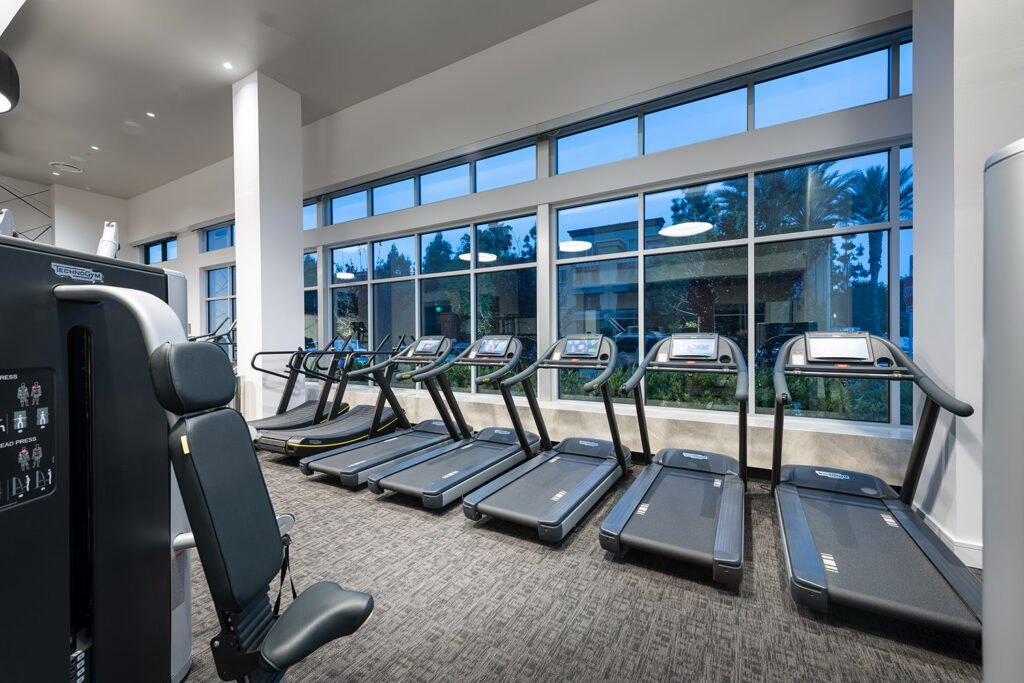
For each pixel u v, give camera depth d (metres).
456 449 4.14
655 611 2.04
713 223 4.25
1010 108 2.20
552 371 5.07
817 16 3.54
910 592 1.86
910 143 3.48
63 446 1.10
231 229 8.64
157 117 6.59
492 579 2.32
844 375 2.71
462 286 5.85
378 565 2.46
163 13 4.52
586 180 4.63
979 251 2.29
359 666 1.71
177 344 1.05
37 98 6.09
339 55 5.21
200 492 1.05
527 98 4.85
